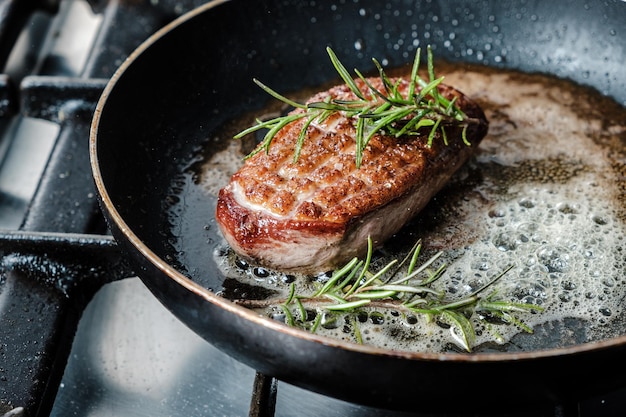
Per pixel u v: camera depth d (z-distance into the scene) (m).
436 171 0.49
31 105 0.58
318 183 0.46
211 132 0.55
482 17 0.60
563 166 0.54
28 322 0.47
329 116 0.49
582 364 0.39
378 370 0.39
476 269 0.48
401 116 0.47
